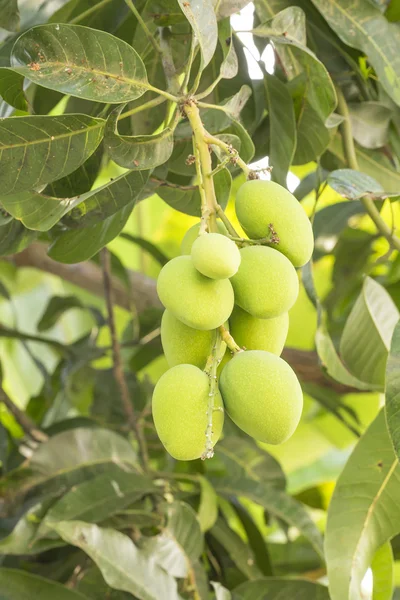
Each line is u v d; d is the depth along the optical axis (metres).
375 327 1.95
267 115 1.92
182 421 1.44
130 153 1.55
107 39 1.53
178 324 1.50
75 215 1.65
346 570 1.74
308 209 2.84
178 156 1.82
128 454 2.04
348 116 1.95
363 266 2.46
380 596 1.83
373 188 1.69
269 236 1.51
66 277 2.89
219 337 1.49
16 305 3.24
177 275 1.46
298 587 1.91
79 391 2.50
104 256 2.28
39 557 2.07
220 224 1.56
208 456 1.43
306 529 2.03
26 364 3.19
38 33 1.53
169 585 1.82
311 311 2.89
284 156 1.83
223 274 1.43
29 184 1.56
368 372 1.96
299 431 3.04
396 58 1.86
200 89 1.89
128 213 1.72
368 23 1.86
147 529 1.98
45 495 1.95
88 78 1.54
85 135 1.56
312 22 1.93
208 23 1.56
